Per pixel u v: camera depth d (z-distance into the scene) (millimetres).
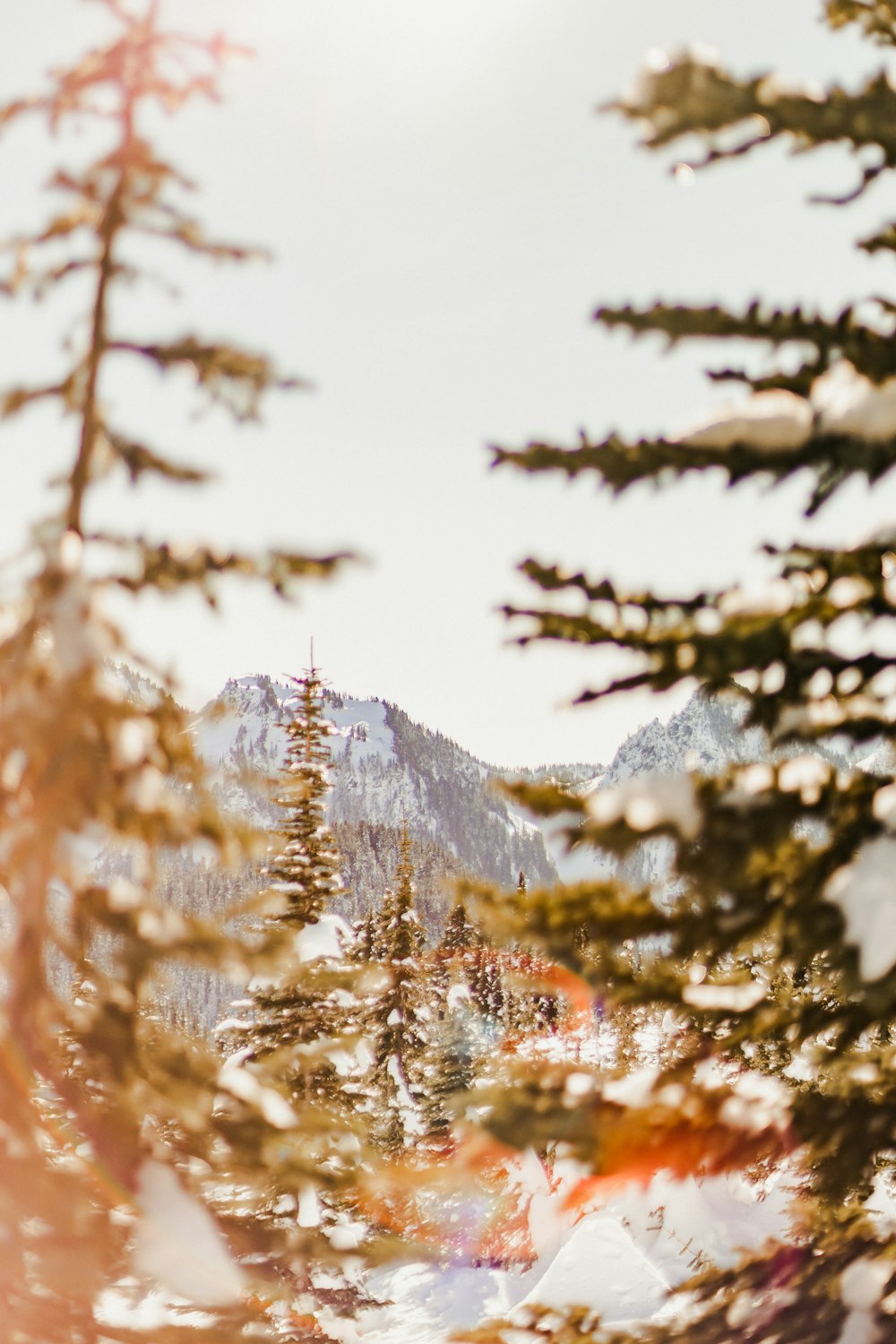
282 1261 7441
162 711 7117
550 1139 3914
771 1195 16609
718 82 3969
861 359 4004
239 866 7387
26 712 6590
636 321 4148
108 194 7535
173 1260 6727
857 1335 4059
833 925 3908
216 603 7430
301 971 7930
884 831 4016
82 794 6625
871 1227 4695
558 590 4309
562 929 3988
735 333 4125
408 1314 25031
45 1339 6145
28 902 6797
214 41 7543
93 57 7480
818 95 4047
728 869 3809
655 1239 16031
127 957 6977
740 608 4250
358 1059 20359
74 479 7391
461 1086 32031
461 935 44219
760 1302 4578
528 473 4215
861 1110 4297
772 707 4113
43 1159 6645
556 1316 4691
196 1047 8016
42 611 6812
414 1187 3975
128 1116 7043
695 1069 4250
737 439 4020
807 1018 4367
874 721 4215
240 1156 7441
